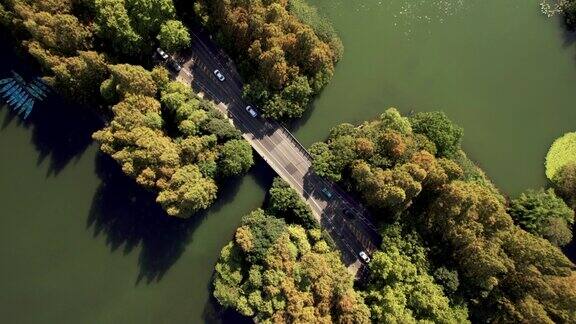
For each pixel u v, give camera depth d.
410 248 131.88
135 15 134.62
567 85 148.50
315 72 140.62
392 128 135.00
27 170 147.88
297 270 130.62
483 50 149.12
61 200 147.00
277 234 135.50
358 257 140.00
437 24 149.12
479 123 147.25
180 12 144.38
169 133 141.00
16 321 143.88
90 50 137.75
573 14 149.50
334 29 147.50
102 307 144.38
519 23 150.50
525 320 125.25
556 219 133.00
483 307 131.75
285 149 142.25
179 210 133.25
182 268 145.12
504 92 148.38
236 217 145.38
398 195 124.75
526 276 125.94
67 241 146.00
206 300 144.00
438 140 136.25
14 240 146.25
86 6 136.38
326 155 136.25
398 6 148.75
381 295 130.38
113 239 145.88
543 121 147.75
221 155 137.88
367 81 147.12
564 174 140.75
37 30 131.25
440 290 129.12
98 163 147.38
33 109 148.50
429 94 147.50
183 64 144.12
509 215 135.38
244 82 142.75
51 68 136.62
